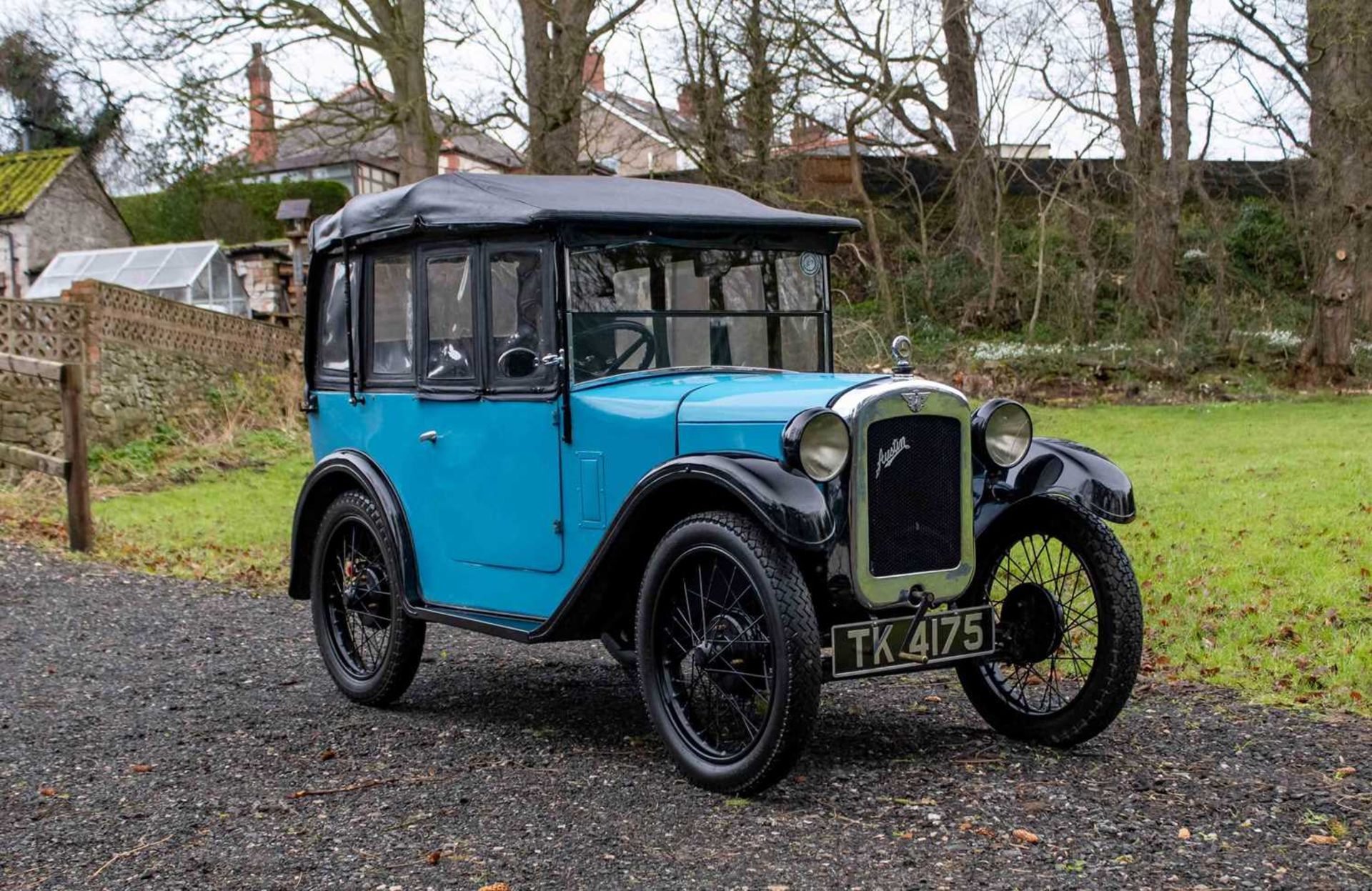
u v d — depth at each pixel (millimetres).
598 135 18734
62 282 26594
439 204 4746
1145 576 7203
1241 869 3158
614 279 4492
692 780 3947
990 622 4105
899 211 28469
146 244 33812
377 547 5371
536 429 4508
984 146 23719
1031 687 5062
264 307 27125
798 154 20234
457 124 16641
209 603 7812
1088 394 21875
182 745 4707
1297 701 4816
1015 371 22359
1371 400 20234
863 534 3842
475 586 4859
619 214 4434
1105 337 23891
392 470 5242
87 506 9844
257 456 17219
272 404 19328
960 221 25641
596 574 4188
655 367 4570
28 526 10977
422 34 16875
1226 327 23281
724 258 4738
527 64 17438
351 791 4059
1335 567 7023
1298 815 3547
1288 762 4066
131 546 10141
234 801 3986
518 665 6055
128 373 17016
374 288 5285
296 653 6418
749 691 3844
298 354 21062
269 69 16734
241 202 33312
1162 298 24203
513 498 4637
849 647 3789
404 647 5125
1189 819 3531
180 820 3803
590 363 4434
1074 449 4324
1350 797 3695
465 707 5234
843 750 4348
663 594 4039
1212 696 4941
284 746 4668
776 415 3814
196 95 16234
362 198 5312
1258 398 21172
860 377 4227
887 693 5191
